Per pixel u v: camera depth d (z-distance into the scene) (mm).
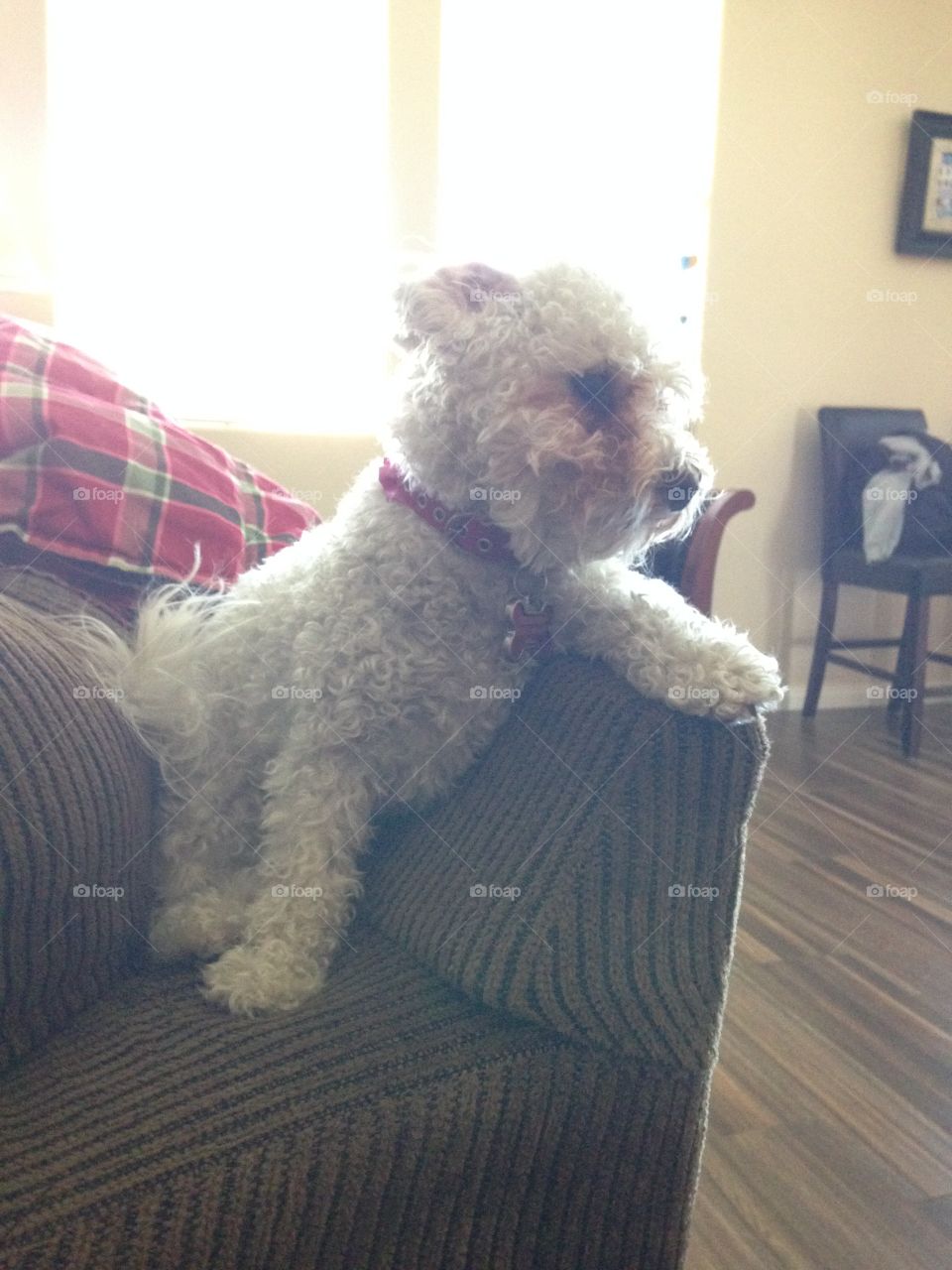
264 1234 576
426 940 745
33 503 973
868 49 2889
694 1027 663
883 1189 1089
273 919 803
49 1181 548
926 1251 1006
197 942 831
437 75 2529
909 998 1467
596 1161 660
